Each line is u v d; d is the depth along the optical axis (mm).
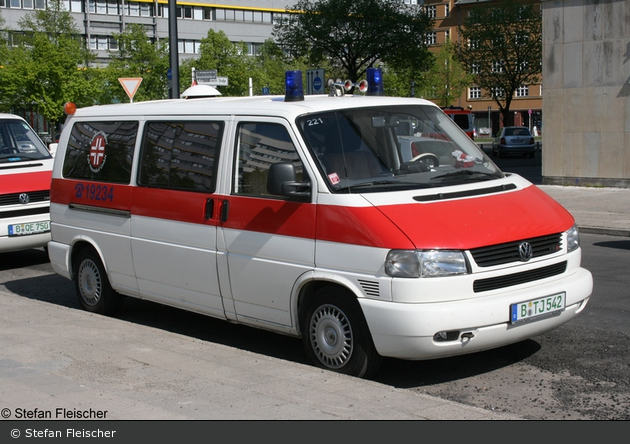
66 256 8172
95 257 7918
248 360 5883
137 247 7230
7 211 10758
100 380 5391
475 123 91750
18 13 80188
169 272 6930
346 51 46375
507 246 5410
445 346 5180
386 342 5273
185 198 6715
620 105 20312
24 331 6871
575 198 18578
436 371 6016
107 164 7684
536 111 88438
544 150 21781
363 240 5359
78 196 7977
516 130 39594
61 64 41750
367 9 44438
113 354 6082
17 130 11984
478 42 53656
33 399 4977
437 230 5270
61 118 42062
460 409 4746
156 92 48406
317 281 5777
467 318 5152
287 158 5965
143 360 5906
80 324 7109
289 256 5844
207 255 6508
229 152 6406
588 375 5785
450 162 6270
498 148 40469
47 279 10578
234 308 6414
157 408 4781
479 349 5355
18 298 8383
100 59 86875
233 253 6289
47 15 52625
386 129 6199
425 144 6270
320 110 6113
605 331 6953
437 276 5145
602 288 8805
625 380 5652
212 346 6309
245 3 93562
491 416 4660
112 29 87500
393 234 5246
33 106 42750
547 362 6121
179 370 5629
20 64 40750
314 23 44562
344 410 4715
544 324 5582
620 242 12578
